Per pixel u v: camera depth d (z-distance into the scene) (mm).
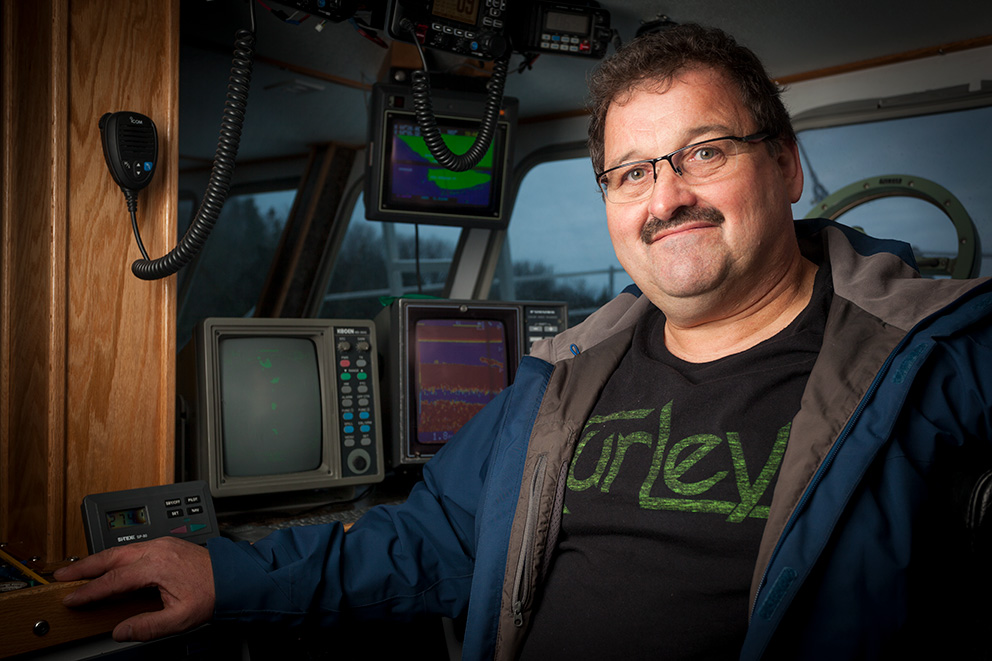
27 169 1416
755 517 963
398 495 1919
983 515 851
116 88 1368
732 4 1990
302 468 1785
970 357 928
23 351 1412
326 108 2621
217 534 1322
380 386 2068
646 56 1101
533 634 1135
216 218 1372
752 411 1019
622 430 1124
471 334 2039
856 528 875
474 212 2391
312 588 1152
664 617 1007
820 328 1066
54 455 1284
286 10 1783
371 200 2281
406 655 1507
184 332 2902
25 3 1429
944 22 2053
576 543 1123
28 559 1302
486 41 1855
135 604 1123
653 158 1073
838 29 2111
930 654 898
